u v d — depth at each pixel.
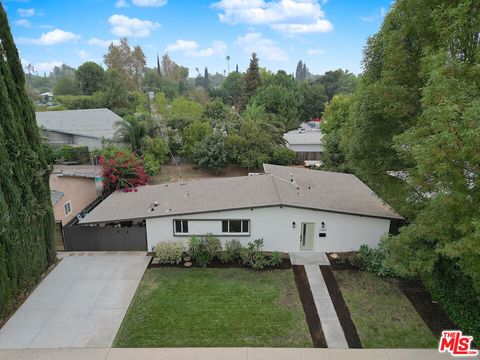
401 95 11.88
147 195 18.56
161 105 51.34
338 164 25.98
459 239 8.58
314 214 14.97
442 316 11.16
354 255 14.46
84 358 9.38
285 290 12.61
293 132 40.53
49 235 14.05
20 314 11.20
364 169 14.87
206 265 14.32
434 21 10.60
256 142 30.81
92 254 15.34
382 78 12.71
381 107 12.48
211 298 12.12
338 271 13.90
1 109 11.34
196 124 33.34
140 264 14.46
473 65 8.93
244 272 13.86
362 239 15.36
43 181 13.53
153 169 28.98
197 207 15.38
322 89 63.88
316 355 9.52
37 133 13.39
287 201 14.98
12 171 11.71
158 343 9.95
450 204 8.42
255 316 11.16
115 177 20.72
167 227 15.25
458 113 7.75
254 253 14.48
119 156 21.97
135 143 30.19
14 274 11.51
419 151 8.30
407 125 12.34
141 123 30.62
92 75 69.69
